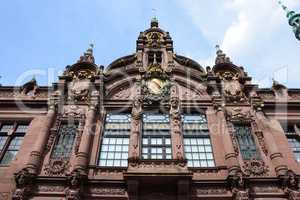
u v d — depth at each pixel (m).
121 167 18.97
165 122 22.42
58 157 19.70
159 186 17.70
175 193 17.56
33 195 17.44
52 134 20.89
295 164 19.73
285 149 20.67
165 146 20.72
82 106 22.97
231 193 17.62
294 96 24.78
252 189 17.89
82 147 19.55
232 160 18.94
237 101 23.52
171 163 18.36
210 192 17.77
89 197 17.50
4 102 23.38
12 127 22.42
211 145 20.98
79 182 17.53
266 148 20.28
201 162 20.00
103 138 21.56
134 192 17.23
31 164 18.44
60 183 17.97
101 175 18.64
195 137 21.72
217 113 22.47
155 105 23.41
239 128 21.94
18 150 20.78
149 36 29.30
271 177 18.19
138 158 18.53
